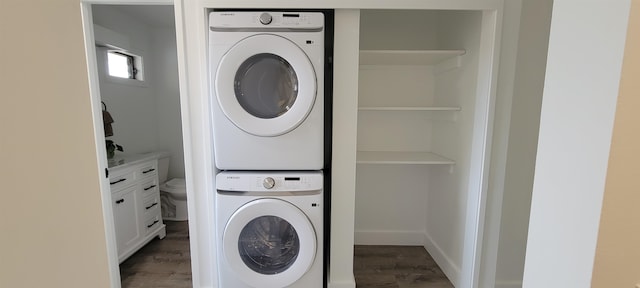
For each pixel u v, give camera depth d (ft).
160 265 6.66
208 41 4.59
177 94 9.91
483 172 4.97
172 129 10.02
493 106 4.79
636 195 1.47
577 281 1.61
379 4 4.51
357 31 4.68
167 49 9.71
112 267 5.57
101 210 1.79
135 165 6.85
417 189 7.50
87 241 1.69
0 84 1.19
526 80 4.81
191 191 5.02
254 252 5.05
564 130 1.66
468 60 5.36
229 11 4.54
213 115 4.55
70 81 1.55
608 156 1.43
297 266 4.74
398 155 6.64
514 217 5.19
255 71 4.59
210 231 5.13
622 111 1.39
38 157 1.38
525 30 4.69
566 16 1.62
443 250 6.54
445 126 6.37
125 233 6.53
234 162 4.68
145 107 9.38
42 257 1.42
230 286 4.83
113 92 8.12
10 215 1.26
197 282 5.25
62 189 1.51
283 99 4.69
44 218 1.42
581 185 1.57
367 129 7.11
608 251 1.51
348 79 4.81
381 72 6.92
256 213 4.58
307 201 4.62
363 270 6.52
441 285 6.02
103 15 7.57
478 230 5.16
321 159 4.71
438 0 4.52
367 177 7.45
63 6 1.49
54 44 1.44
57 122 1.47
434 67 6.86
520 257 5.30
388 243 7.64
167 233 8.26
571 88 1.61
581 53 1.54
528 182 5.09
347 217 5.19
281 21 4.32
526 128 4.93
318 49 4.40
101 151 5.30
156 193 7.72
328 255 5.86
